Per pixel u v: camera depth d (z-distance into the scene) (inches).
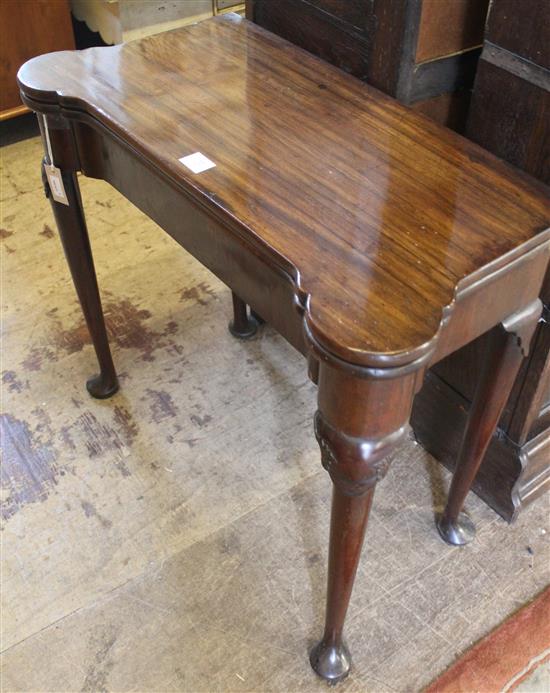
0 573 48.3
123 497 52.5
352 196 34.4
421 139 38.3
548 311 41.4
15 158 84.8
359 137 38.4
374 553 49.3
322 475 53.9
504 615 46.2
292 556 49.0
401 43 40.5
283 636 45.0
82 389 59.8
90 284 52.2
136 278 69.9
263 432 56.8
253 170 35.7
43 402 58.8
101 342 55.9
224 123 39.1
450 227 32.7
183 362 62.1
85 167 45.2
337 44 46.0
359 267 30.5
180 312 66.6
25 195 79.4
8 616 46.1
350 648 44.4
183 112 39.9
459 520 50.3
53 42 80.4
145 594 47.1
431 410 53.1
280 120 39.4
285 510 51.7
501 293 33.1
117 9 79.4
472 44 42.7
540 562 49.0
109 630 45.4
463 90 44.9
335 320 28.3
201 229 37.2
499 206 34.0
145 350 63.1
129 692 42.7
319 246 31.5
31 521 51.0
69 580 47.9
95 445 55.8
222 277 37.6
